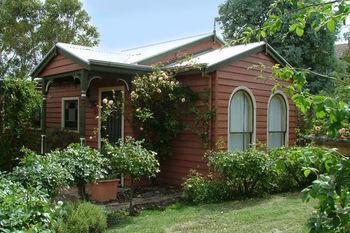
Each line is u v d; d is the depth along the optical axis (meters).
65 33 22.55
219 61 8.90
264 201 7.49
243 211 6.67
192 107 9.13
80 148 6.58
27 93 11.36
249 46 9.98
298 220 5.94
